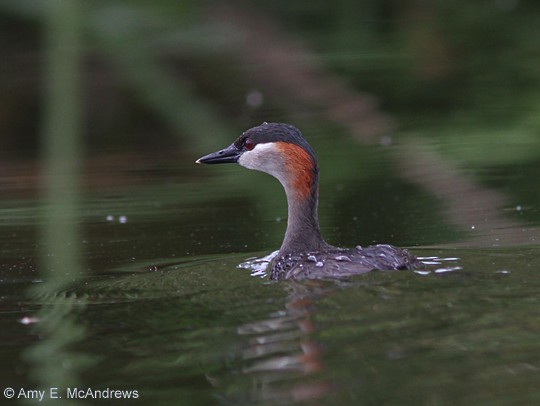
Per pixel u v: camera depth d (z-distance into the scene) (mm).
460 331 9062
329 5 24203
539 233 13898
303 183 12773
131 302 10727
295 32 23703
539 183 16828
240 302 10312
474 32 23688
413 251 12672
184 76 21906
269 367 8664
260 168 13117
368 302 9883
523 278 10609
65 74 20516
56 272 12695
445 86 21828
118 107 21422
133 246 14047
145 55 22094
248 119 20578
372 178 17656
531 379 8148
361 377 8312
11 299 11289
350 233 14633
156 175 18297
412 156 18562
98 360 9125
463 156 18422
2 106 21500
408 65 22562
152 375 8734
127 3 22781
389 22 24047
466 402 7820
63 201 16797
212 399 8219
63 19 20875
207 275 11758
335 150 19047
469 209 15641
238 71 22234
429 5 24266
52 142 19891
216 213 15938
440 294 10062
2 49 22797
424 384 8148
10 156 19984
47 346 9539
